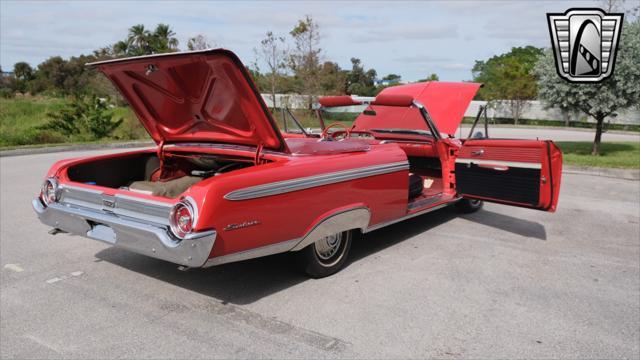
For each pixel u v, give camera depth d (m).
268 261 4.39
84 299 3.57
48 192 3.90
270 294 3.68
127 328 3.14
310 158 3.69
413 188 5.32
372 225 4.26
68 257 4.45
